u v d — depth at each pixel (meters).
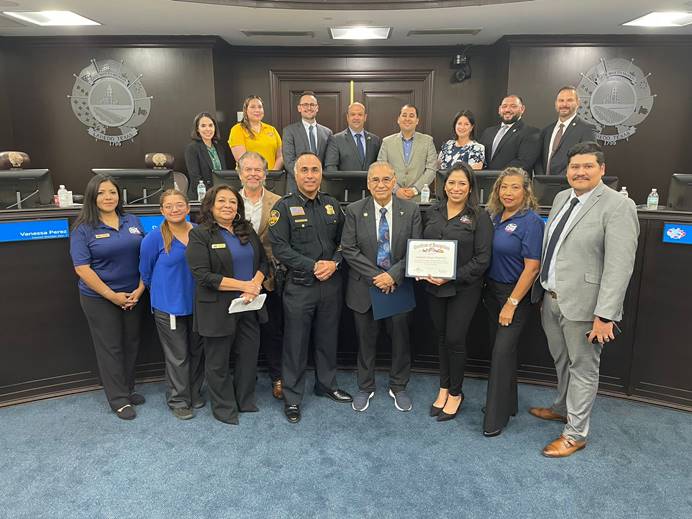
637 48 4.97
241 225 2.45
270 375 2.86
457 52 5.48
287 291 2.51
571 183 2.11
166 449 2.29
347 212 2.56
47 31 4.88
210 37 5.05
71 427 2.48
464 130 3.61
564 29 4.71
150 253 2.49
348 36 5.07
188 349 2.63
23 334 2.72
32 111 5.30
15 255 2.64
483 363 3.05
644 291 2.66
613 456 2.23
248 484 2.03
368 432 2.43
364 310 2.59
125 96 5.26
